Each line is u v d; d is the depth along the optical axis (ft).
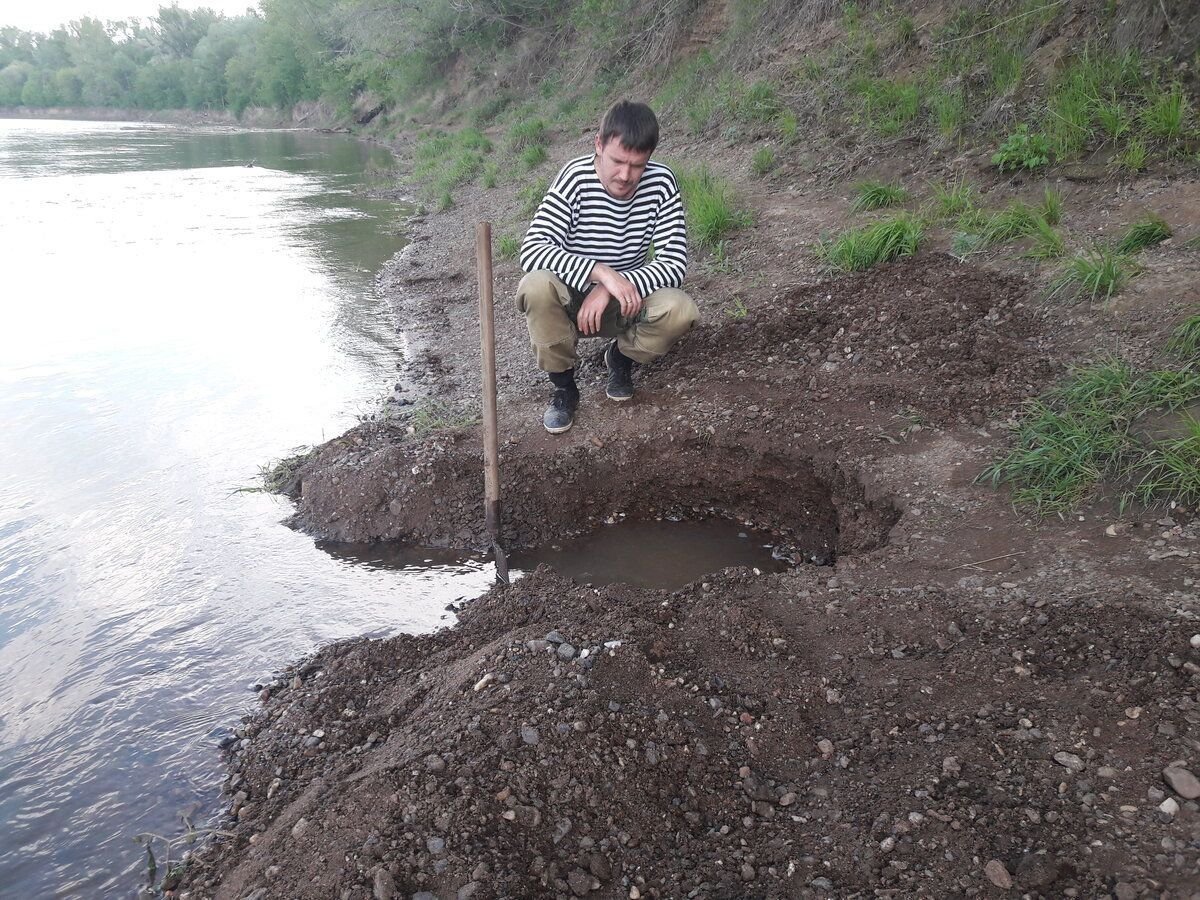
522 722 7.52
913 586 9.50
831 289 16.37
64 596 11.40
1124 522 9.73
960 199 17.90
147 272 27.81
